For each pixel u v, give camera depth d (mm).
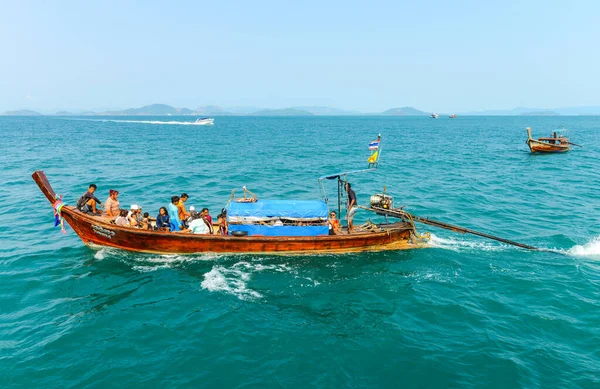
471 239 16688
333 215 15672
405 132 107125
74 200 23266
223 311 10883
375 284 12570
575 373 8367
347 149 56406
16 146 55812
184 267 13719
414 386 8031
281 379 8203
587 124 161625
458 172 34250
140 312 10820
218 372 8406
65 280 12641
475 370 8484
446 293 11953
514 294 11836
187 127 131500
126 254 14680
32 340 9461
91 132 94500
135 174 31953
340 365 8672
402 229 15477
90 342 9430
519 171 34438
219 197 24125
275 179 30984
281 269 13641
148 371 8430
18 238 16312
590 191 25734
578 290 11977
